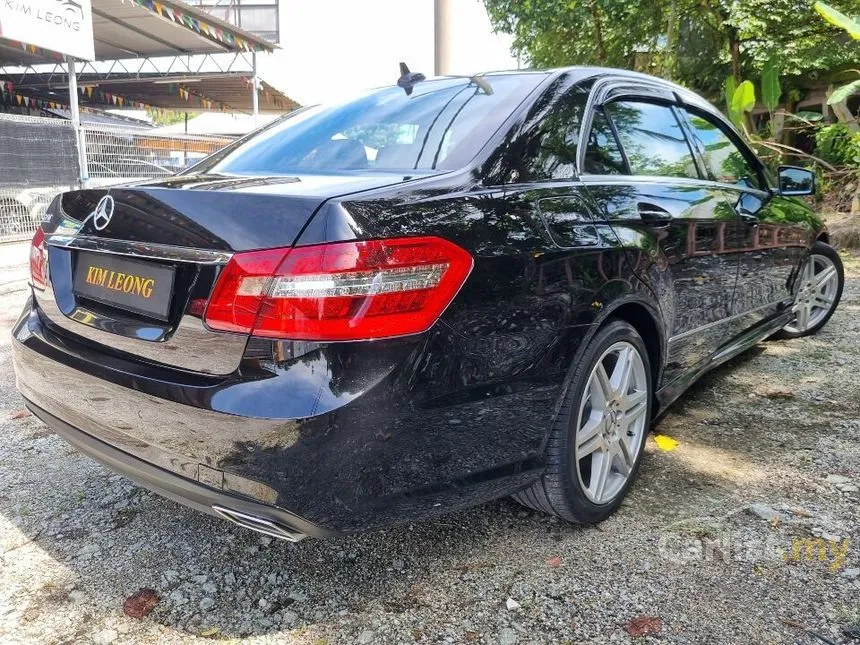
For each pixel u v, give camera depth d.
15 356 2.14
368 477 1.55
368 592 1.93
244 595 1.93
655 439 2.88
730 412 3.17
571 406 2.03
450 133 2.11
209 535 2.23
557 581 1.96
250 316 1.50
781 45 9.96
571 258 1.96
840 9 9.56
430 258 1.59
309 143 2.40
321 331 1.47
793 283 3.87
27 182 8.93
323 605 1.88
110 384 1.72
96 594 1.93
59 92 20.42
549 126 2.17
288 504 1.51
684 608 1.83
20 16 8.45
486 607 1.86
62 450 2.91
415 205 1.65
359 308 1.49
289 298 1.48
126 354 1.77
